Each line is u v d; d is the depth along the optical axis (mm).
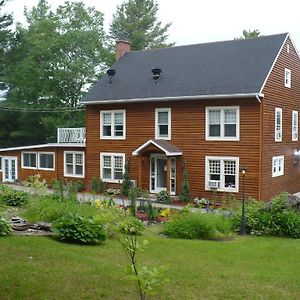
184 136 25969
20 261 9070
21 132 50812
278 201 17156
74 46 44969
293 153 28375
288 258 11867
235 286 8695
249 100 23891
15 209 17922
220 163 24906
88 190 30078
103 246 11852
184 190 25406
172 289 8250
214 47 28547
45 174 33344
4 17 43781
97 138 29578
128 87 28406
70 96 46062
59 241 11852
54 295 7324
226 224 15688
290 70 27594
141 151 26562
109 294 7582
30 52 46188
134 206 19078
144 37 58188
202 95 24594
